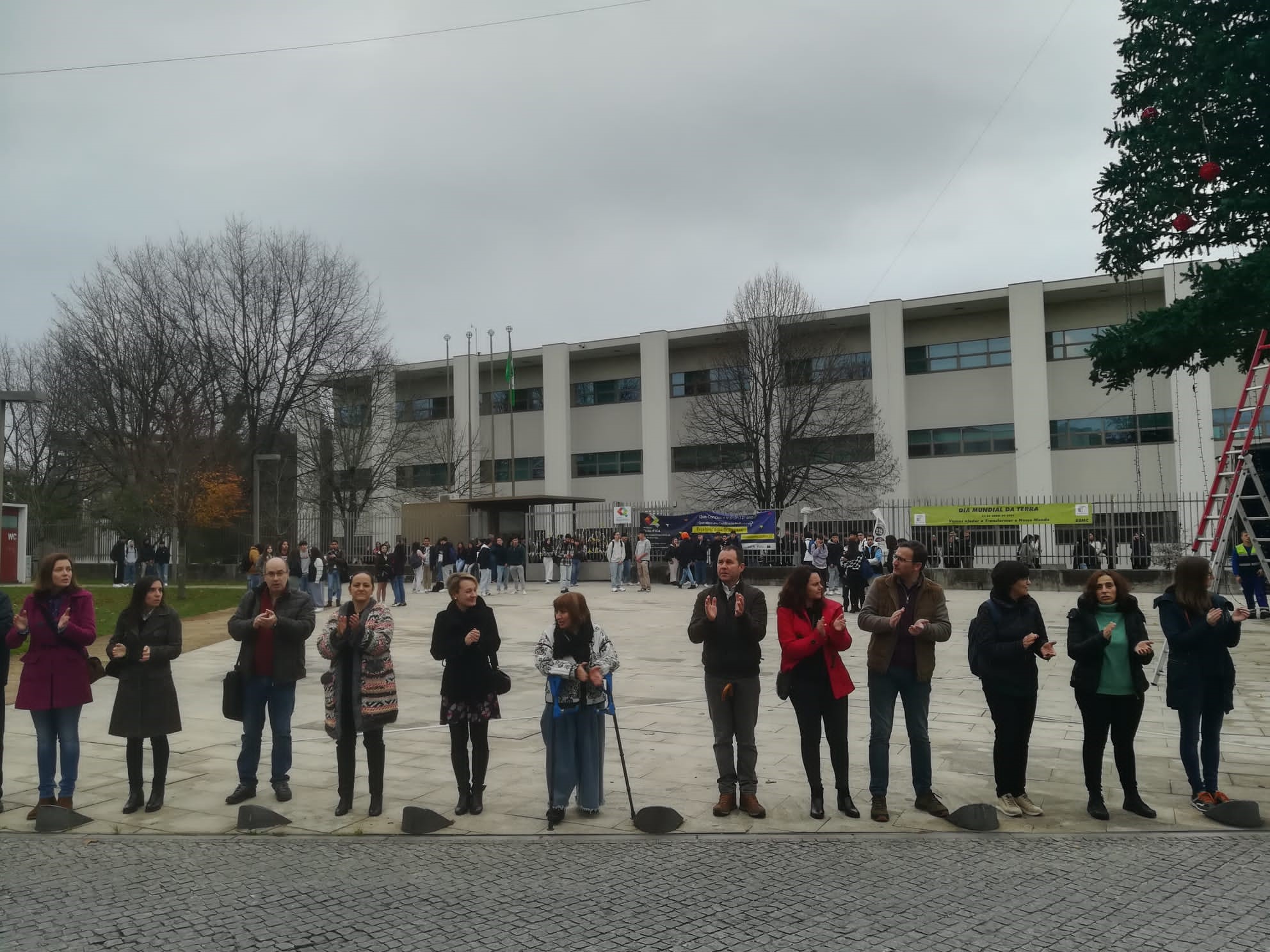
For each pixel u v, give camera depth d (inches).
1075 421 1657.2
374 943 186.4
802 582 283.3
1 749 307.0
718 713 284.7
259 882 227.8
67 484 1932.8
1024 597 283.9
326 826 280.5
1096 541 1179.9
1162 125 504.7
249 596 313.3
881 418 1739.7
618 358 2039.9
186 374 1610.5
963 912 198.5
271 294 1690.5
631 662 597.3
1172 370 546.9
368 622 288.5
